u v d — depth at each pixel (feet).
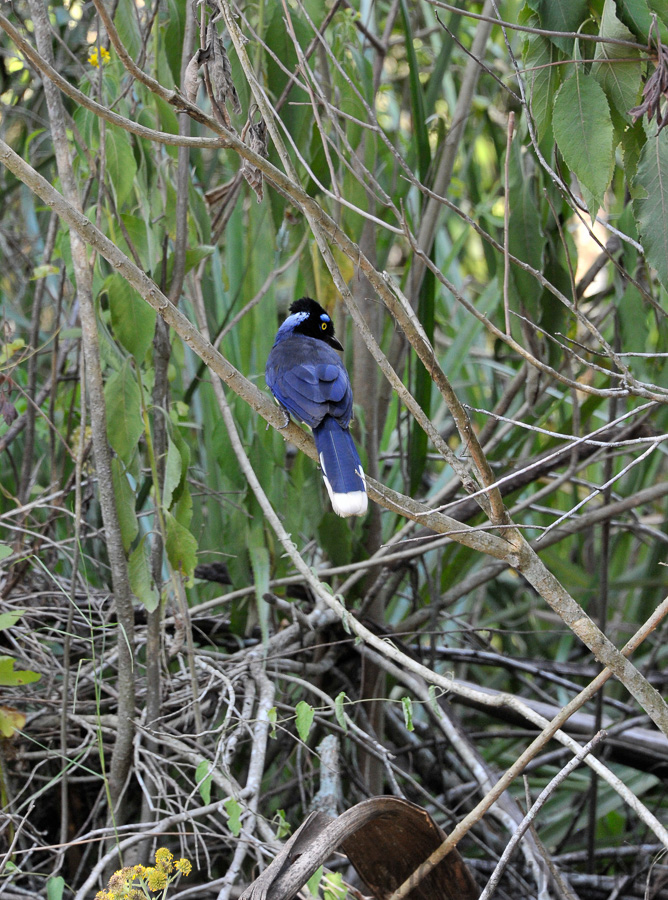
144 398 27.09
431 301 34.17
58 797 31.14
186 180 26.96
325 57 32.42
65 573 37.81
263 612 31.27
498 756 43.16
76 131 27.66
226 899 22.33
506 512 19.94
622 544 49.52
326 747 28.68
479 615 49.49
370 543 34.76
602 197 20.25
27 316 46.32
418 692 31.24
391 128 50.11
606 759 36.09
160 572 29.17
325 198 32.01
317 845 19.71
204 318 32.35
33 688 31.78
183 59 27.37
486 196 53.47
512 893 34.17
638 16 20.10
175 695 30.09
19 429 33.32
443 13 43.14
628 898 32.30
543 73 21.35
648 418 36.42
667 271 20.63
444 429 46.73
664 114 19.58
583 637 20.31
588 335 36.83
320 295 33.65
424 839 22.40
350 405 24.18
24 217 46.65
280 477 34.04
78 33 40.47
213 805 23.72
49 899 22.11
